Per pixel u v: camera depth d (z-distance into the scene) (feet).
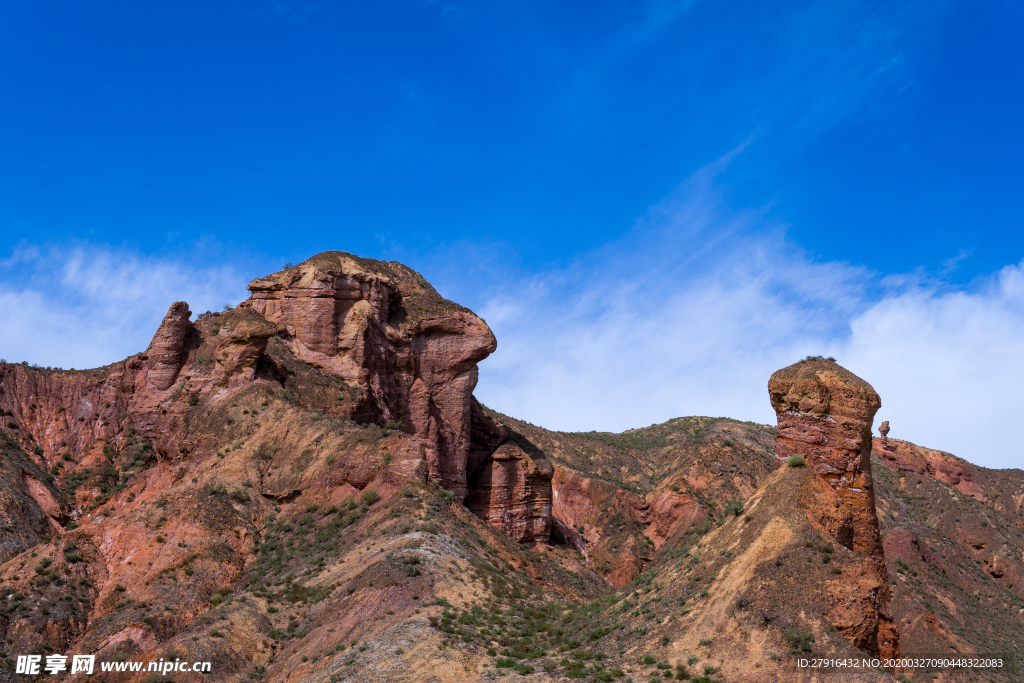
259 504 249.14
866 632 135.44
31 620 198.18
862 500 151.02
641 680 136.26
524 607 194.08
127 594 212.64
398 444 254.88
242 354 301.22
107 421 317.63
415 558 199.62
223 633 181.57
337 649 172.45
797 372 159.43
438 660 156.76
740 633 137.08
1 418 314.14
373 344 325.62
